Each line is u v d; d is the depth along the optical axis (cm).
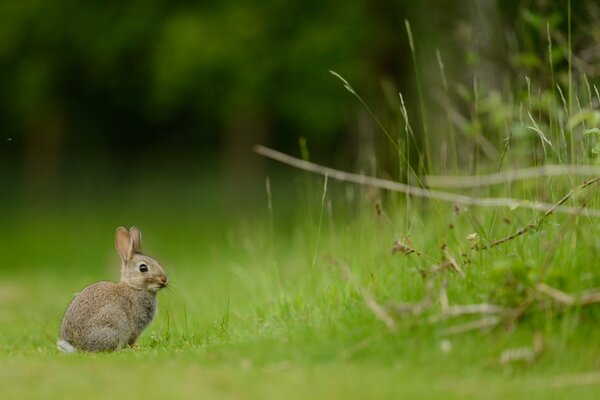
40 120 3947
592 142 1117
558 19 1357
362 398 716
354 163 3061
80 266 2527
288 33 3155
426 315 876
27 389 756
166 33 3300
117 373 803
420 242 1143
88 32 3475
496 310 856
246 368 822
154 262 1109
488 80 1706
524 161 1264
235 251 2177
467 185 1170
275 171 4012
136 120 4634
